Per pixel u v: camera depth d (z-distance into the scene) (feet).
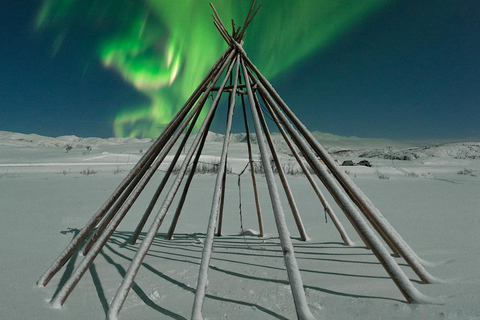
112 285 8.52
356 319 5.76
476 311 5.43
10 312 6.34
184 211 24.18
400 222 17.51
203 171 60.70
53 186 38.99
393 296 6.78
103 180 47.26
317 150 9.35
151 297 7.66
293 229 17.79
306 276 8.91
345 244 13.39
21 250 11.41
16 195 30.07
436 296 6.40
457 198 28.19
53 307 6.89
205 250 7.18
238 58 12.18
